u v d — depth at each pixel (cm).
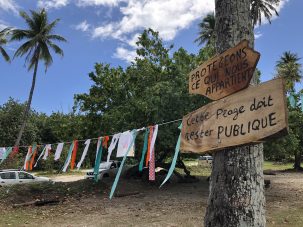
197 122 393
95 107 2012
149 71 1975
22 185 1731
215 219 407
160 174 2205
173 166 421
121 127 1823
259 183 399
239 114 334
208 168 3541
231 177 400
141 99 1825
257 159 403
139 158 1795
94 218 1188
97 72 2031
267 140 307
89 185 1825
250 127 319
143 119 1780
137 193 1742
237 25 433
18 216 1248
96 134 1955
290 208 1259
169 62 1945
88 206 1425
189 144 400
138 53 2009
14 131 3806
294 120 2200
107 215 1236
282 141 1895
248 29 438
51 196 1628
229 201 397
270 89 305
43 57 3431
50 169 3622
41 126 4422
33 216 1245
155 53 1995
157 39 2003
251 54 336
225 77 366
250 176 396
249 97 327
